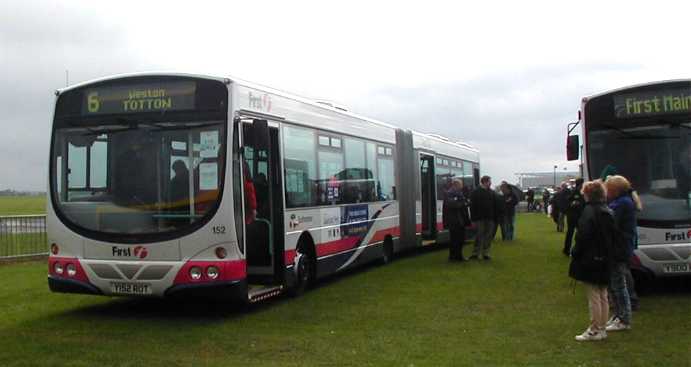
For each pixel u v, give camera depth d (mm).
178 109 9914
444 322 9867
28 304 11758
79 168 10156
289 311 10797
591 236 8453
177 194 9781
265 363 7648
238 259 9703
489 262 17453
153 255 9750
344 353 8086
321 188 13102
